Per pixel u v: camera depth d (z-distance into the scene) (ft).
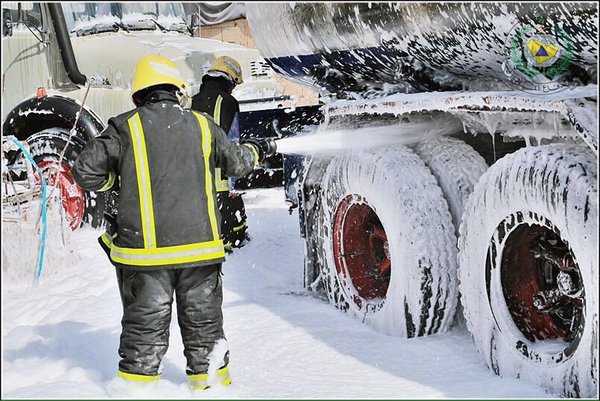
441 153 14.71
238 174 12.16
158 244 11.14
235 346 14.16
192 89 25.05
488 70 13.58
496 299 12.08
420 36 13.67
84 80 24.80
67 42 24.48
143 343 11.22
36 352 13.91
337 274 16.19
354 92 16.98
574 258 10.58
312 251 17.79
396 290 14.20
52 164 24.49
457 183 14.37
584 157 10.87
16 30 25.16
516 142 14.03
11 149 24.31
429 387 11.66
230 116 20.83
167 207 11.17
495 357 12.17
